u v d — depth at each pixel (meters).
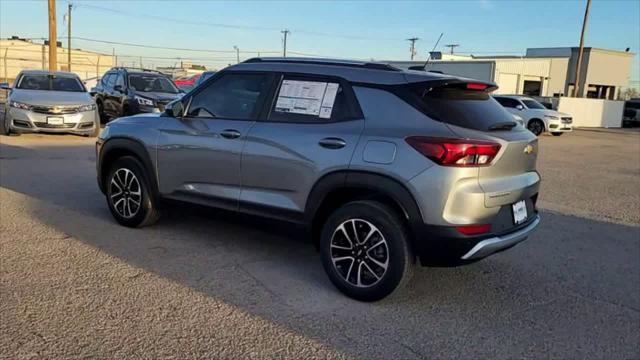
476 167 3.84
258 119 4.78
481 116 4.18
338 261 4.29
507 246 4.10
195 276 4.55
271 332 3.64
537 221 4.60
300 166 4.39
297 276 4.68
